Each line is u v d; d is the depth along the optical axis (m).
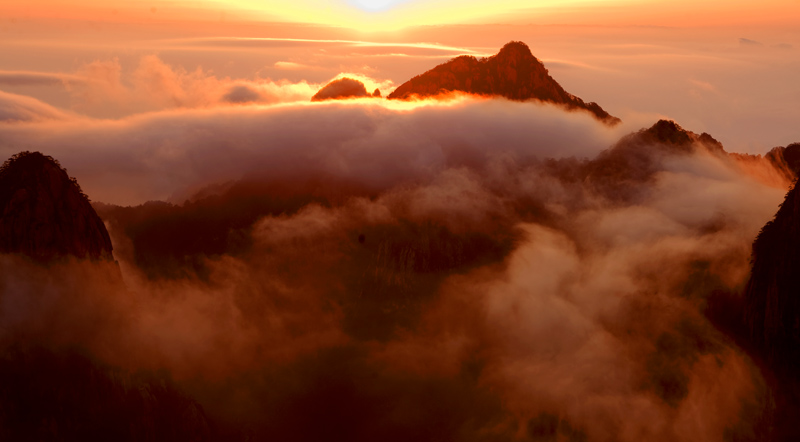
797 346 71.88
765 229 79.56
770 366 75.19
